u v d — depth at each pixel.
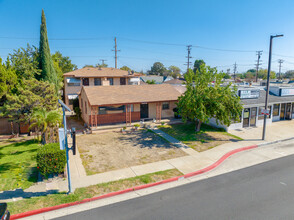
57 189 9.28
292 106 23.97
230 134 18.00
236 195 8.71
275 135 17.81
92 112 19.59
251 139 16.64
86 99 20.39
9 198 8.53
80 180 10.06
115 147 14.85
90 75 33.22
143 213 7.51
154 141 16.17
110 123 20.42
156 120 21.72
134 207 7.92
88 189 9.14
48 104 17.91
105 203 8.23
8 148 14.54
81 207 7.98
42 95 18.08
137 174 10.70
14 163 12.02
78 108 24.08
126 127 19.55
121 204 8.15
